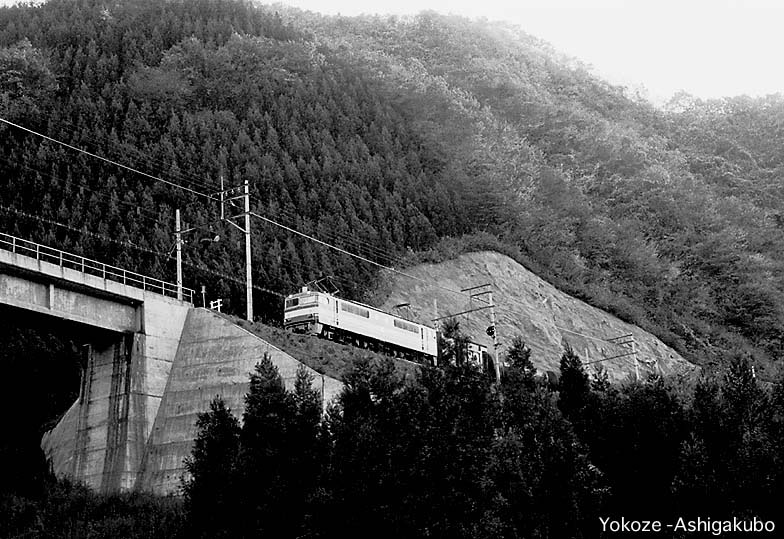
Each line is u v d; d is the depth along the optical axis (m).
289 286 78.31
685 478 34.78
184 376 50.59
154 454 48.09
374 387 37.03
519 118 140.88
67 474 49.16
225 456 36.00
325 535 32.66
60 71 107.50
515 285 95.25
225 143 98.56
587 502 35.66
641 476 38.66
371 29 170.00
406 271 91.56
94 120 97.00
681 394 44.03
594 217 115.19
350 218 93.69
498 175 114.06
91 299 49.94
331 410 36.75
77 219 82.75
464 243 99.69
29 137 92.75
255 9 143.00
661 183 125.31
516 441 35.59
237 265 79.00
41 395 67.19
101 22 122.19
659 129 157.75
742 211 128.00
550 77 166.62
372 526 32.28
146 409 49.38
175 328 52.66
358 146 108.31
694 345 102.12
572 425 39.75
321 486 33.75
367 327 63.94
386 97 126.12
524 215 109.19
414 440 33.75
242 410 48.06
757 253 118.25
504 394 39.56
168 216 84.19
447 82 141.50
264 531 33.69
